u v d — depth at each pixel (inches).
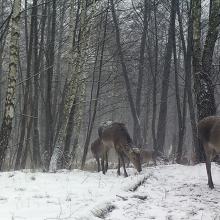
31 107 809.5
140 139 948.6
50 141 727.7
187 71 856.3
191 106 807.1
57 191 363.3
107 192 363.3
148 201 339.9
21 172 474.0
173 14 917.8
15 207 297.0
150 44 1120.2
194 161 640.4
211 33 593.9
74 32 700.7
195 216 301.3
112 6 857.5
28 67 773.3
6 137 526.0
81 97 753.6
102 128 562.3
